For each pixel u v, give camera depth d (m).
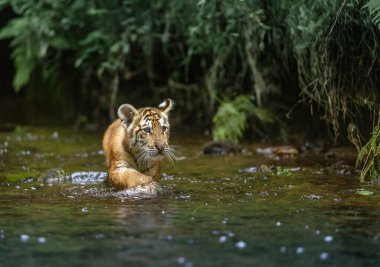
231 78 17.91
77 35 20.30
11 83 25.25
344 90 12.90
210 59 18.61
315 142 15.94
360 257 7.08
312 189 10.80
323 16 12.23
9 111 23.12
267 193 10.52
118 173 11.17
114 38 18.84
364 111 13.19
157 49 19.72
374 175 11.39
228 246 7.45
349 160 13.51
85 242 7.64
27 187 11.41
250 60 15.98
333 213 9.01
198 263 6.86
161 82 20.20
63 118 22.16
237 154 15.21
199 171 12.98
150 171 11.62
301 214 8.96
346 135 14.67
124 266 6.78
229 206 9.54
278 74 16.50
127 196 10.45
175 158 14.79
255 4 14.32
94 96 21.33
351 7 11.71
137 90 20.56
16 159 14.84
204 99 18.92
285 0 13.60
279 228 8.22
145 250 7.30
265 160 14.16
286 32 14.47
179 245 7.49
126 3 17.97
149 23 18.20
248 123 17.36
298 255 7.14
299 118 16.75
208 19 15.51
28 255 7.19
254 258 7.03
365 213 8.99
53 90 22.62
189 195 10.48
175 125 19.50
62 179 12.19
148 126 11.27
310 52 13.42
